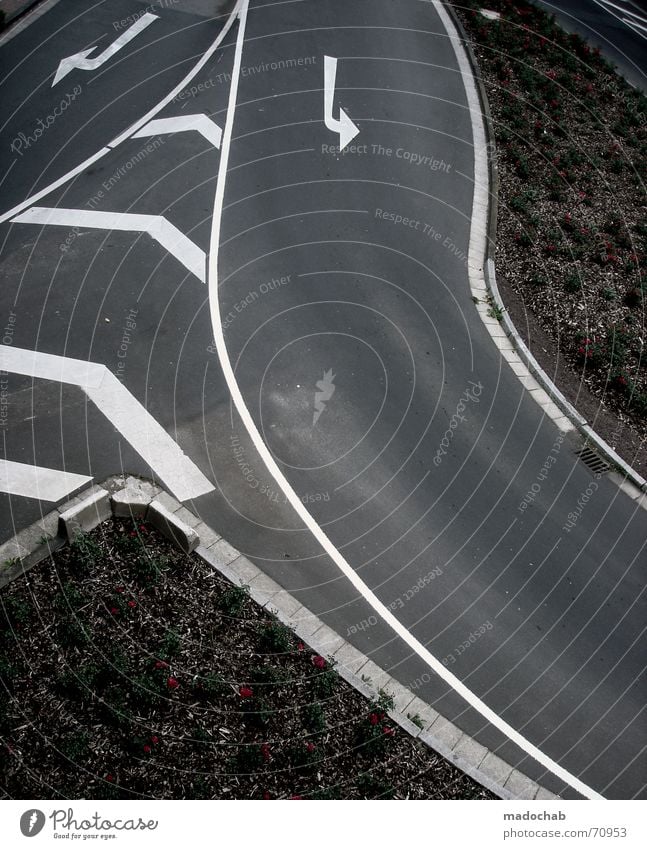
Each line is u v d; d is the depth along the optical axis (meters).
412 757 9.55
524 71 22.77
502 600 11.70
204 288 15.36
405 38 23.11
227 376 13.91
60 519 10.77
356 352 14.75
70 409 12.97
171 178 17.58
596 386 15.28
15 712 9.20
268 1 23.55
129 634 10.07
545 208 18.69
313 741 9.41
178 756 9.09
